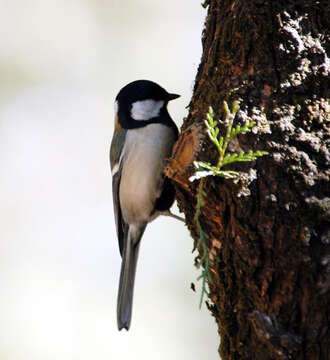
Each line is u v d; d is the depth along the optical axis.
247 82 5.89
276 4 5.89
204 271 5.40
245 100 5.80
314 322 4.95
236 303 5.48
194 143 6.04
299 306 5.04
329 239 5.07
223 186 5.53
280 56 5.80
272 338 5.01
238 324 5.44
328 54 5.76
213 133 5.26
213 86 6.24
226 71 6.14
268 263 5.23
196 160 5.88
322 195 5.20
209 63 6.39
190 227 6.35
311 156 5.35
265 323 5.09
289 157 5.36
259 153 5.18
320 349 4.89
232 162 5.50
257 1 5.93
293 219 5.18
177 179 6.18
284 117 5.57
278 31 5.84
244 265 5.35
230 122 5.26
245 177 5.40
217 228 5.81
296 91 5.66
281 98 5.69
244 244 5.35
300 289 5.06
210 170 5.63
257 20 5.93
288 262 5.13
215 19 6.66
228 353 5.55
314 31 5.84
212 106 6.11
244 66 5.99
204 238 5.81
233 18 6.15
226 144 5.25
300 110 5.59
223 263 5.67
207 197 5.73
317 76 5.68
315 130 5.48
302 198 5.20
